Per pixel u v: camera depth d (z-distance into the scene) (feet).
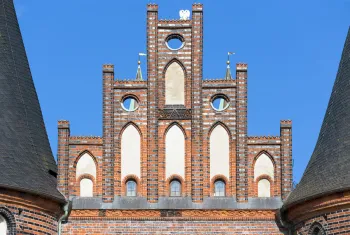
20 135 165.48
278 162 174.40
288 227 171.22
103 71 177.06
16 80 170.09
